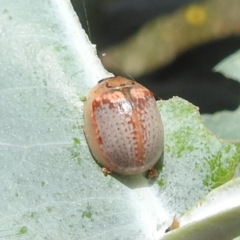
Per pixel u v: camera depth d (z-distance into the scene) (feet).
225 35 0.48
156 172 0.33
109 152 0.32
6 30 0.33
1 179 0.31
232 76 0.38
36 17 0.33
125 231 0.32
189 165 0.33
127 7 0.49
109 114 0.32
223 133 0.38
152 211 0.32
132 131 0.32
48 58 0.33
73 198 0.32
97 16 0.47
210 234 0.30
